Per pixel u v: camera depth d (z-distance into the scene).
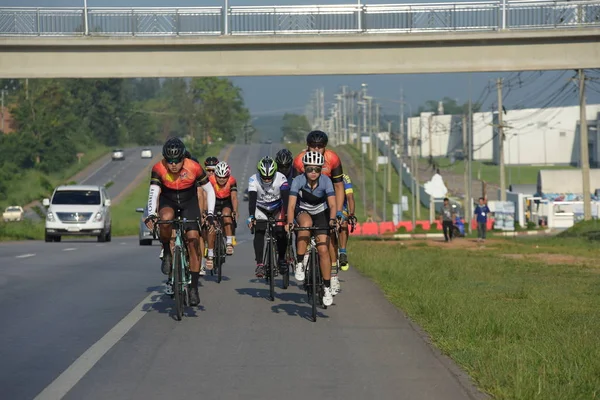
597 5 106.38
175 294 31.06
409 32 107.75
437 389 20.91
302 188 32.00
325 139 33.38
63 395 20.03
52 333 28.44
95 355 24.73
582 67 107.56
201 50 109.38
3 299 37.22
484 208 113.31
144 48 109.44
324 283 32.12
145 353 25.09
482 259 71.12
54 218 101.75
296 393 20.41
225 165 44.94
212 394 20.22
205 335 28.22
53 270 51.97
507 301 40.88
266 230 38.00
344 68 109.25
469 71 108.62
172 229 31.58
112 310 33.78
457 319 31.70
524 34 106.38
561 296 43.53
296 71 109.44
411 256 73.19
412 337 28.17
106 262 59.06
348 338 27.92
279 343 26.91
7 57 109.69
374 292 40.88
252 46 109.25
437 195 155.88
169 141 31.44
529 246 98.38
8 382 21.34
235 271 52.12
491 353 24.89
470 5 107.19
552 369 23.19
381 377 22.20
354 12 108.25
